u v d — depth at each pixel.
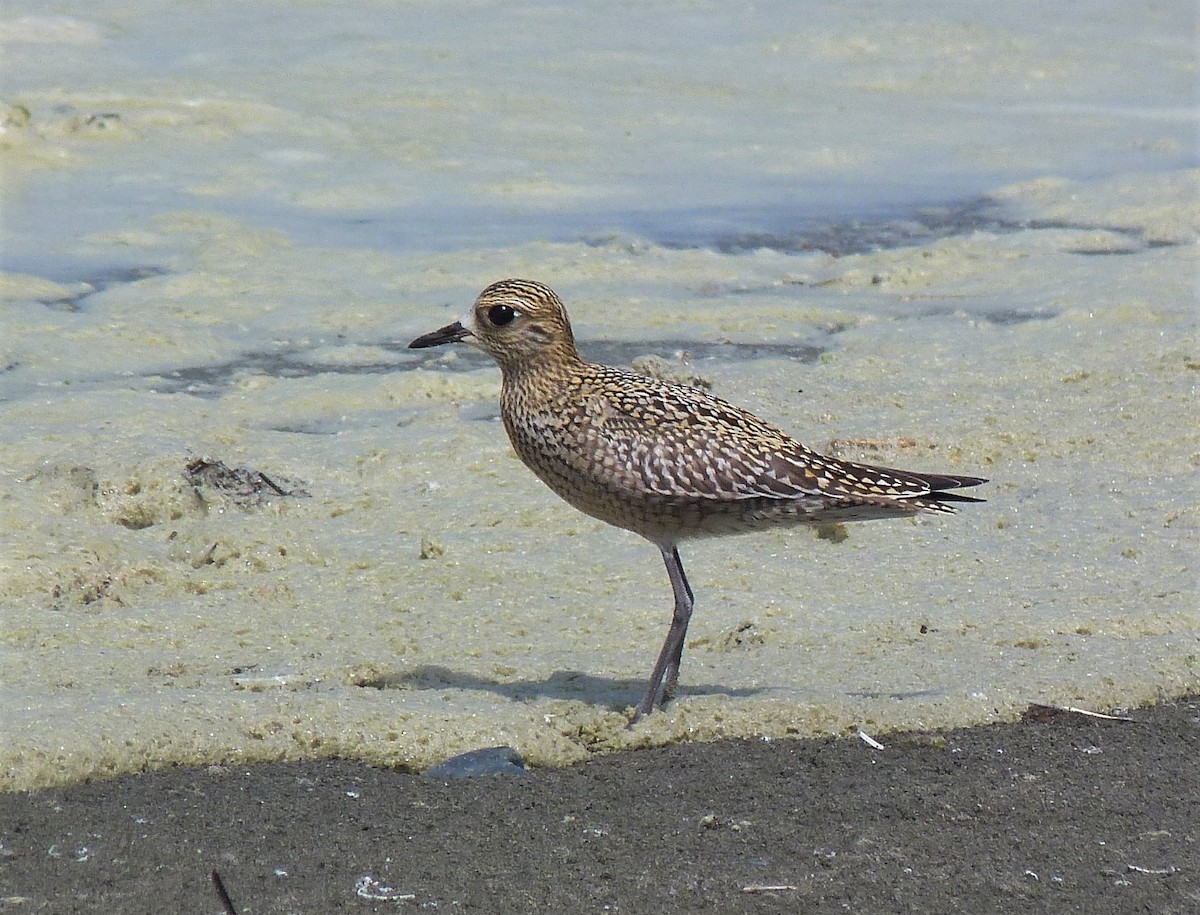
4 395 15.35
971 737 10.27
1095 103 29.56
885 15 34.03
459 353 17.20
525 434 10.73
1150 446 14.69
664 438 10.27
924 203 23.28
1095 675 10.89
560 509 13.32
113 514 13.05
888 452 14.50
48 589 11.74
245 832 9.01
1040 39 33.28
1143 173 24.17
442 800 9.44
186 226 20.69
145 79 25.92
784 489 10.19
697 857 8.87
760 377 16.17
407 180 23.08
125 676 10.67
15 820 9.05
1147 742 10.27
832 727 10.30
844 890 8.59
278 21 30.77
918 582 12.28
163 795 9.38
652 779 9.73
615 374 10.73
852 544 12.91
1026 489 13.95
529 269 19.62
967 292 19.41
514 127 25.64
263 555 12.38
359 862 8.73
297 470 13.97
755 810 9.37
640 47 31.05
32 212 21.06
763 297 19.03
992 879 8.74
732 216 22.44
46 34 28.50
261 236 20.38
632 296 18.75
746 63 30.75
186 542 12.51
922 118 28.09
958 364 16.75
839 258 20.75
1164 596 11.98
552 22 32.34
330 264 19.59
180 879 8.54
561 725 10.20
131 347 16.81
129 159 23.16
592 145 25.22
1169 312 18.08
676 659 10.55
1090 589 12.12
